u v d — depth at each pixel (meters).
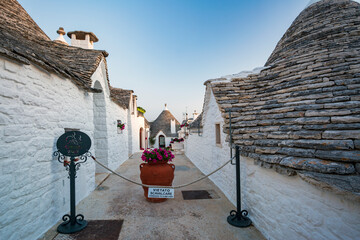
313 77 3.56
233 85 5.05
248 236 3.03
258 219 3.20
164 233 3.12
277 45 5.66
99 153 7.08
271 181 2.86
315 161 2.09
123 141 9.86
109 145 7.32
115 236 3.03
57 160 3.48
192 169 8.34
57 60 4.28
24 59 2.54
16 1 5.22
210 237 3.01
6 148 2.36
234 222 3.38
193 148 10.04
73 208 3.22
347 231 1.84
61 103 3.70
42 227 2.99
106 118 7.06
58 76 3.59
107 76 6.74
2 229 2.27
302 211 2.29
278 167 2.54
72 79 4.00
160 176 4.30
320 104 2.86
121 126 8.70
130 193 5.02
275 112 3.48
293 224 2.41
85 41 8.48
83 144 3.20
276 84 4.32
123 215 3.75
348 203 1.84
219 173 5.48
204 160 7.48
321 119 2.55
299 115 2.94
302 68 4.00
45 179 3.10
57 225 3.28
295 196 2.40
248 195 3.54
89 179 4.98
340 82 3.06
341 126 2.29
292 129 2.80
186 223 3.44
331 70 3.45
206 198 4.66
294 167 2.22
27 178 2.69
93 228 3.25
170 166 4.56
